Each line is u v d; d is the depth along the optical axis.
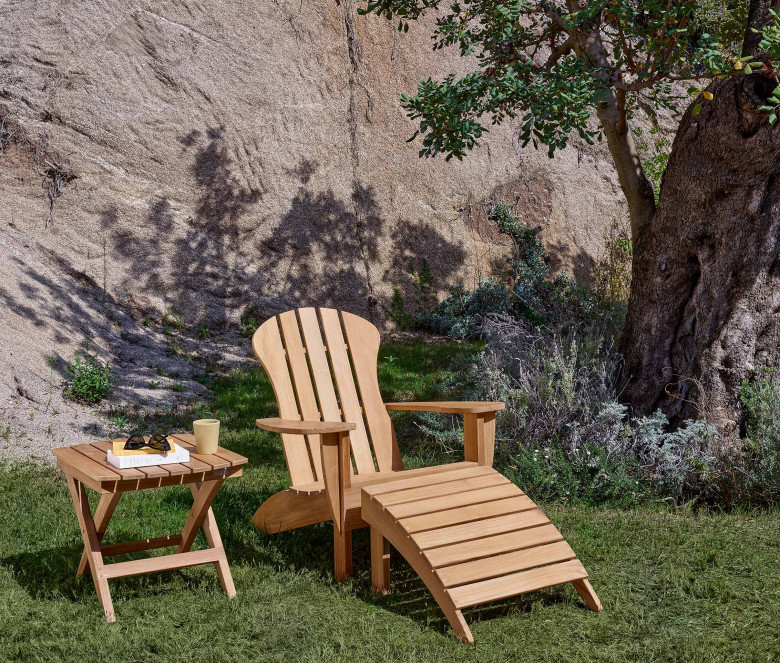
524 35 6.89
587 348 5.96
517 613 3.27
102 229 9.95
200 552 3.40
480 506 3.43
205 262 10.54
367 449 4.35
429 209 12.75
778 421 4.91
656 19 5.75
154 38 10.77
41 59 10.06
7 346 7.25
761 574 3.66
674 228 5.64
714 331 5.42
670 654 2.87
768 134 5.03
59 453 3.39
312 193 11.69
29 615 3.07
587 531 4.25
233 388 8.08
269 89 11.55
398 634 3.02
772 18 5.63
